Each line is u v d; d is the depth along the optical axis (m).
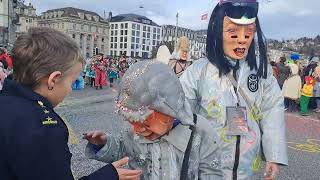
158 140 1.89
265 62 2.48
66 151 1.44
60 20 100.12
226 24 2.38
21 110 1.38
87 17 105.62
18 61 1.47
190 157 1.94
